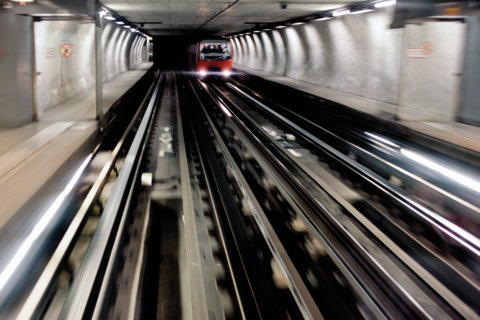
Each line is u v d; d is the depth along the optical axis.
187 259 4.43
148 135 11.05
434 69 11.28
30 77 9.60
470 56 9.87
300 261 4.88
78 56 15.36
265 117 15.08
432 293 4.03
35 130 8.88
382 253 4.85
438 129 9.37
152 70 31.89
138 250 4.96
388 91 13.90
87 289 3.85
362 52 15.38
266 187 7.70
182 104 17.94
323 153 9.35
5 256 4.18
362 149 9.45
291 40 23.78
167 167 8.60
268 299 3.98
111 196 6.04
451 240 5.01
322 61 19.62
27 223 5.00
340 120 13.30
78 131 8.92
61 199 5.90
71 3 8.94
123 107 15.41
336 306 4.09
